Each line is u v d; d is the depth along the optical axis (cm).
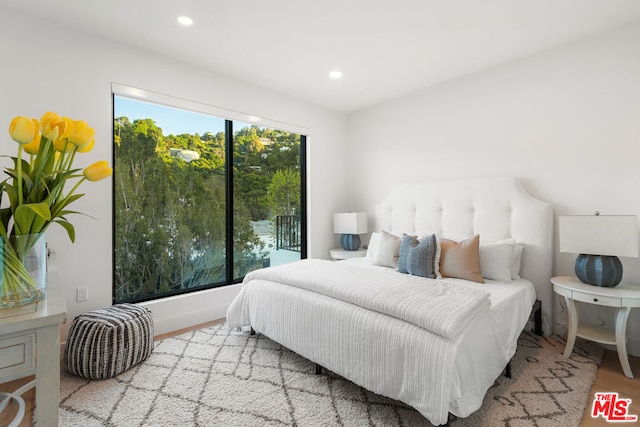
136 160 279
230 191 340
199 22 230
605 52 243
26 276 103
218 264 333
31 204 101
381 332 166
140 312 227
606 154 243
